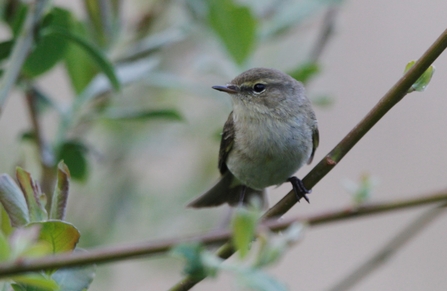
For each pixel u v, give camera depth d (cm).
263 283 362
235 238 383
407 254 1590
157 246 403
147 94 1302
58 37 802
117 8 1013
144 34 1166
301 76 1081
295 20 1103
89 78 982
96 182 1177
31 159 979
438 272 1570
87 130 1155
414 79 614
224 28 1038
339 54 1700
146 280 1164
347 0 1251
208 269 374
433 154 1658
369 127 653
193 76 1327
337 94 1642
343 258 1587
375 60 1703
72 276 504
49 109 991
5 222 503
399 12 1755
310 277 1567
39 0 750
